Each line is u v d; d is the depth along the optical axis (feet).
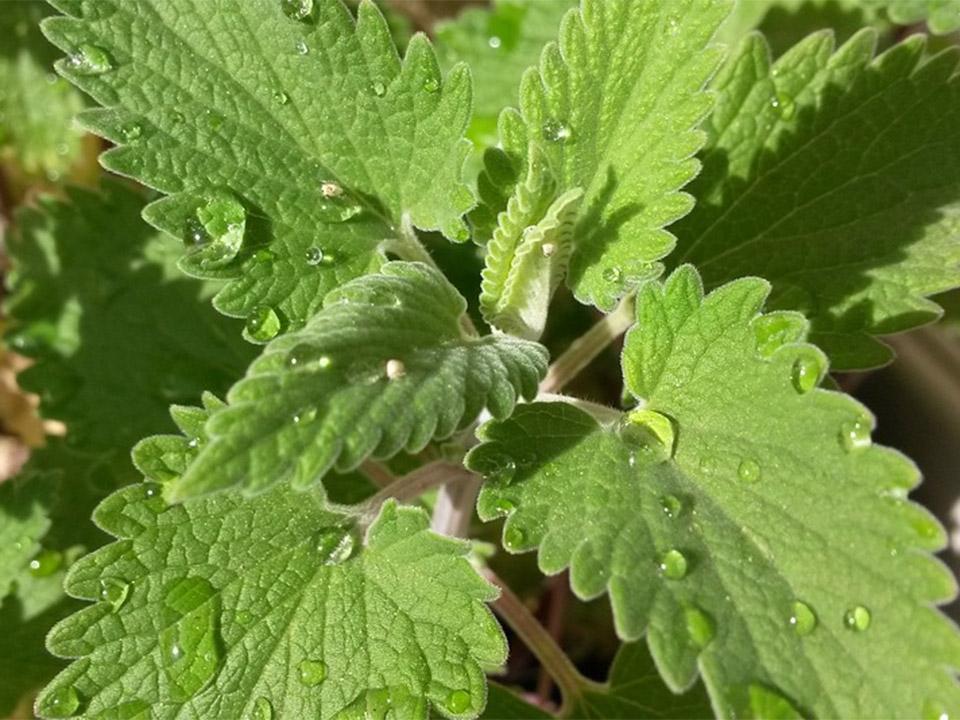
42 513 0.42
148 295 0.46
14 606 0.41
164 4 0.32
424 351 0.28
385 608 0.30
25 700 0.42
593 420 0.30
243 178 0.33
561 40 0.32
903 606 0.25
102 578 0.29
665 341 0.30
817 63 0.38
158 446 0.31
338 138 0.34
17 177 0.57
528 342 0.31
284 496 0.31
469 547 0.30
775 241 0.38
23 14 0.54
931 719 0.24
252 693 0.29
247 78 0.33
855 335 0.36
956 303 0.49
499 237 0.32
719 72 0.39
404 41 0.53
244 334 0.32
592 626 0.52
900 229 0.36
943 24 0.41
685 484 0.28
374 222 0.35
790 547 0.26
